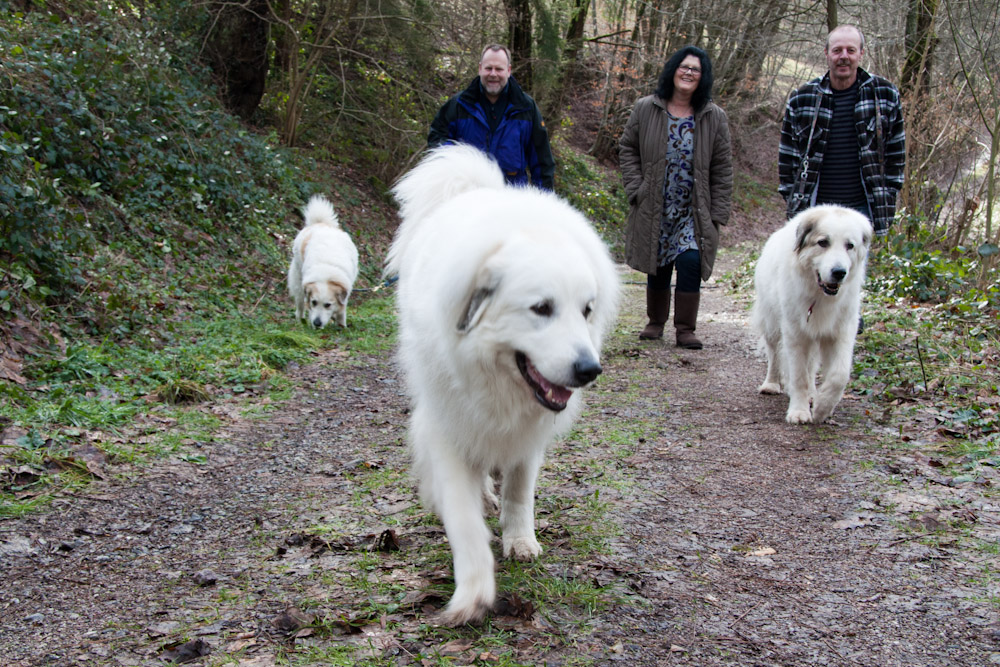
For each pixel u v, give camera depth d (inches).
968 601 97.9
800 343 186.5
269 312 304.7
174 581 102.2
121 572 104.8
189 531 119.6
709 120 269.1
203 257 310.7
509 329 93.0
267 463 153.4
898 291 307.7
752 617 94.3
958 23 388.2
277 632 88.1
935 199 406.9
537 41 605.9
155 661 82.2
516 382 97.6
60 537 114.1
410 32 496.4
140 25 395.9
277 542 115.4
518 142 215.3
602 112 960.3
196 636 86.9
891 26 510.3
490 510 130.3
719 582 103.7
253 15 458.9
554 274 91.6
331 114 534.6
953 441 163.0
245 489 138.6
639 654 84.8
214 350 229.9
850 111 217.2
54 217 223.0
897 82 454.6
